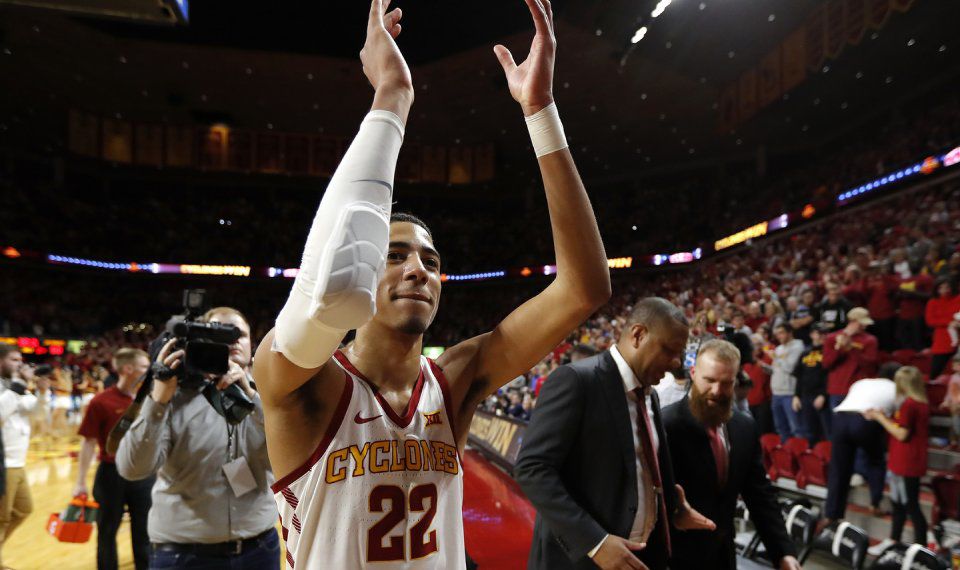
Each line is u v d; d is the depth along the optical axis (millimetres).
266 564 2697
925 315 7371
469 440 11102
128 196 29547
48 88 22344
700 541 2416
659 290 22641
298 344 832
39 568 5148
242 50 20438
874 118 20156
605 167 27484
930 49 15656
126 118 25281
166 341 2623
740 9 16344
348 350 1177
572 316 1153
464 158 27047
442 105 23703
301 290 817
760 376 7406
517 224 29531
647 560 2133
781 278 14016
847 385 5891
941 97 17891
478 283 29062
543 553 2244
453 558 1102
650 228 26000
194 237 29531
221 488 2611
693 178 26781
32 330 24156
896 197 14781
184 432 2592
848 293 8367
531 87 1104
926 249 8703
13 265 25734
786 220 18547
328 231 814
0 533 4801
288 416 1013
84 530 4133
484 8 18016
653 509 2164
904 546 3619
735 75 20250
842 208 16500
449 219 30516
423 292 1119
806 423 6562
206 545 2586
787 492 6207
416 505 1056
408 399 1129
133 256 28406
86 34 19078
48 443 13008
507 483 7301
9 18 18016
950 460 5539
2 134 25203
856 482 5676
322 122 25875
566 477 2180
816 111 20094
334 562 997
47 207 26703
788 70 17562
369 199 834
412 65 21047
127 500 4070
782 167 24406
